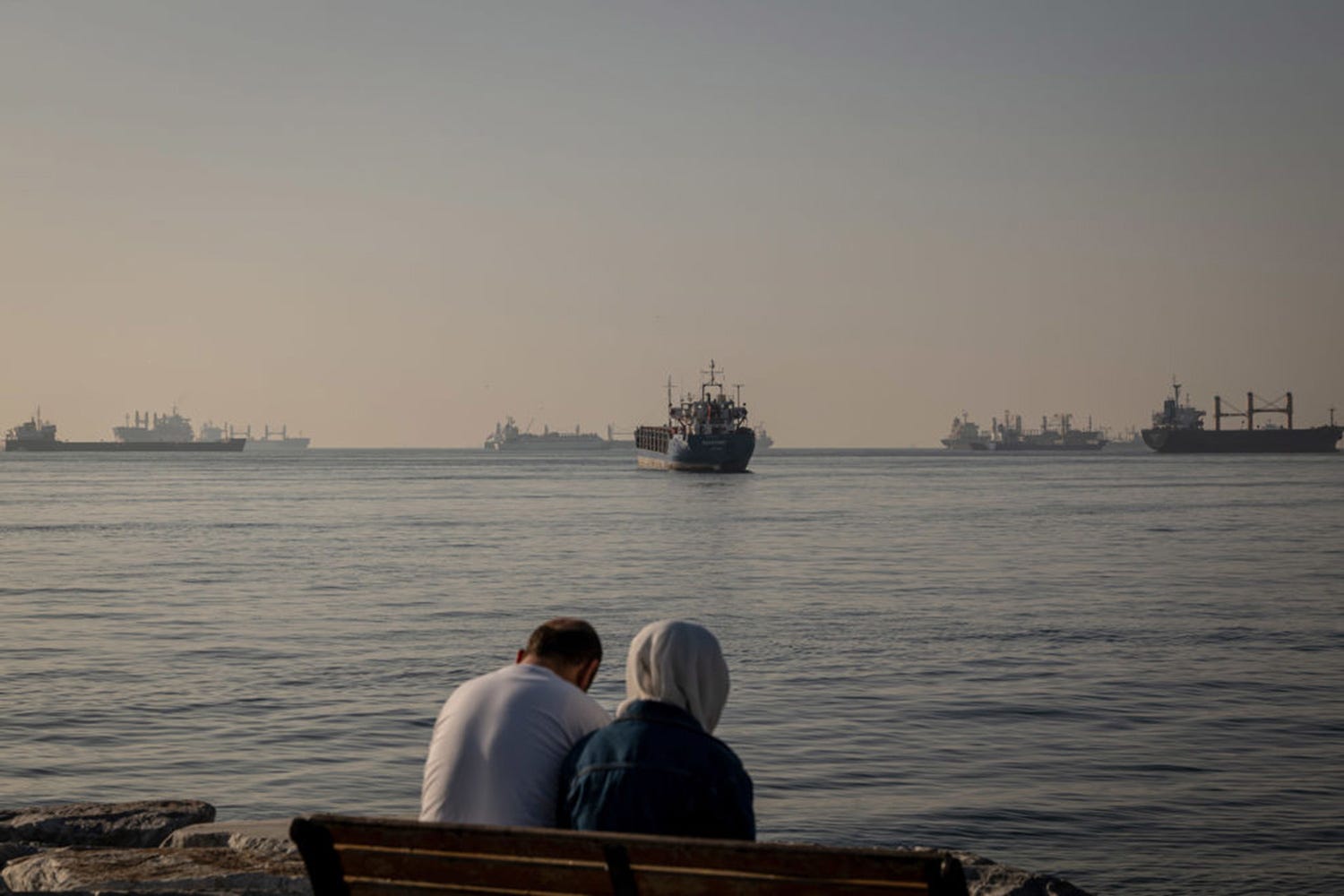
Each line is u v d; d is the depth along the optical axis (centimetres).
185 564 6575
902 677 3020
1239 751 2256
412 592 5156
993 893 1083
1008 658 3341
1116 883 1570
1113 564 6494
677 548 7750
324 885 598
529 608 4588
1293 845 1714
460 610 4519
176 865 1013
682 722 646
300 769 2131
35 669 3148
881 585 5466
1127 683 2942
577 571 6209
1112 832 1770
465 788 675
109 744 2311
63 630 3938
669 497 15662
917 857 484
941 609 4534
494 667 3195
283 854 1107
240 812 1875
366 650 3484
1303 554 7144
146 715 2567
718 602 4812
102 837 1268
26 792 1977
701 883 527
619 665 3272
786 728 2438
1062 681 2966
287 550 7550
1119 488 18200
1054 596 4994
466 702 698
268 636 3788
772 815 1852
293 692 2831
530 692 694
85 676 3056
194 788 2011
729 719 2520
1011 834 1764
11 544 8131
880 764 2156
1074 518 11075
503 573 6050
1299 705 2669
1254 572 6031
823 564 6581
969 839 1747
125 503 14138
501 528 9825
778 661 3278
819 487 19388
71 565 6469
